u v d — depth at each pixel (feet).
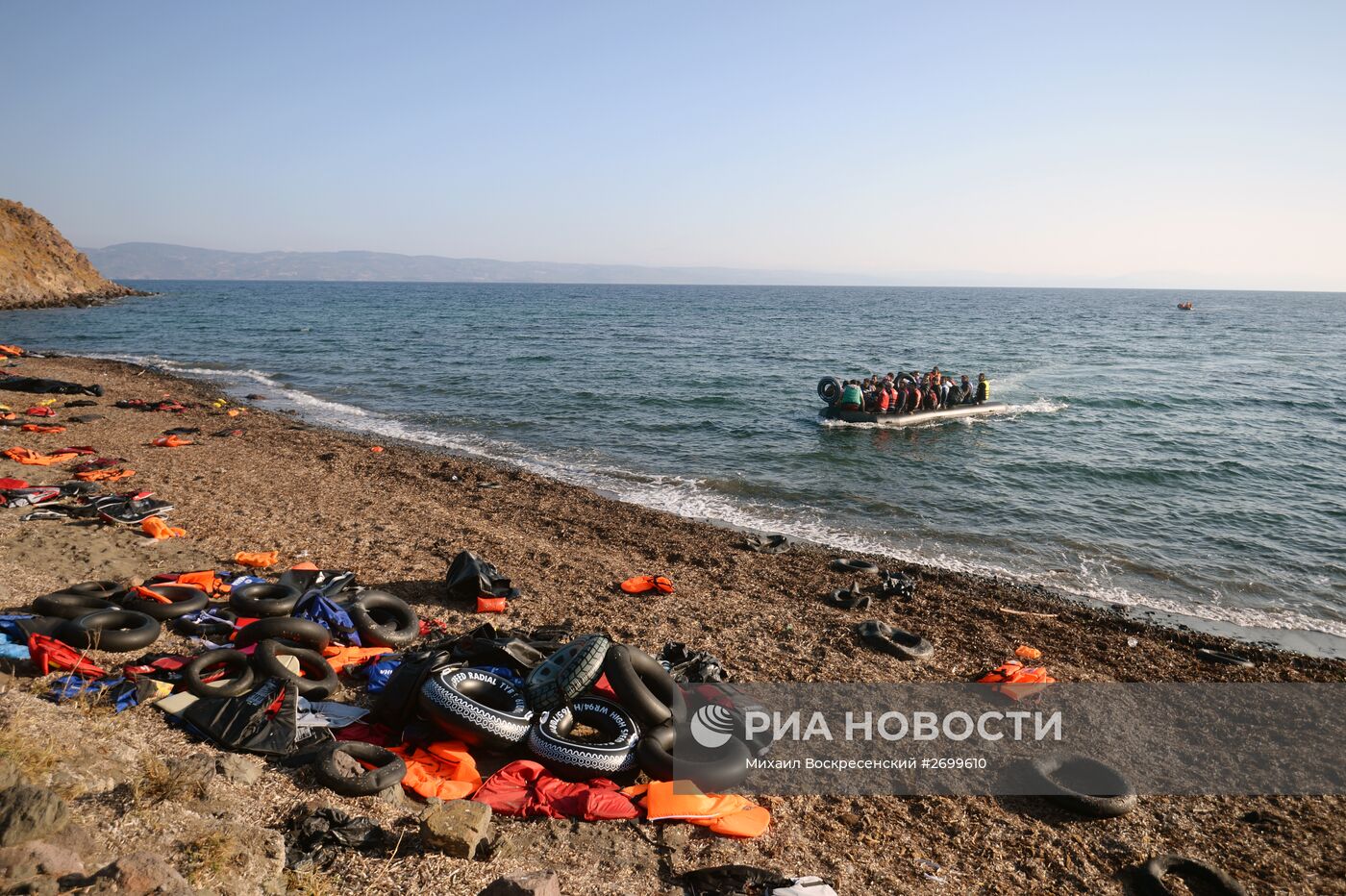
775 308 391.86
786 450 70.18
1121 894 17.98
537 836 17.74
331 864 15.05
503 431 77.46
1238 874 18.86
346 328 204.23
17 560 30.63
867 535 47.65
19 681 20.21
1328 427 81.66
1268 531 49.67
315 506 44.39
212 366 120.47
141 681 20.59
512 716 21.08
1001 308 438.40
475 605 31.76
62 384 77.41
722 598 34.99
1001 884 18.08
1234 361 144.05
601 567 38.19
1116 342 187.73
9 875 11.34
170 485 45.52
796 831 19.38
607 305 406.21
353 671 24.80
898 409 81.51
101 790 15.02
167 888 11.84
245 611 27.02
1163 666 30.73
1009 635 33.22
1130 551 45.88
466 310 326.03
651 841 18.11
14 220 254.06
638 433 77.05
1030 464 65.10
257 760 18.30
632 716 21.88
